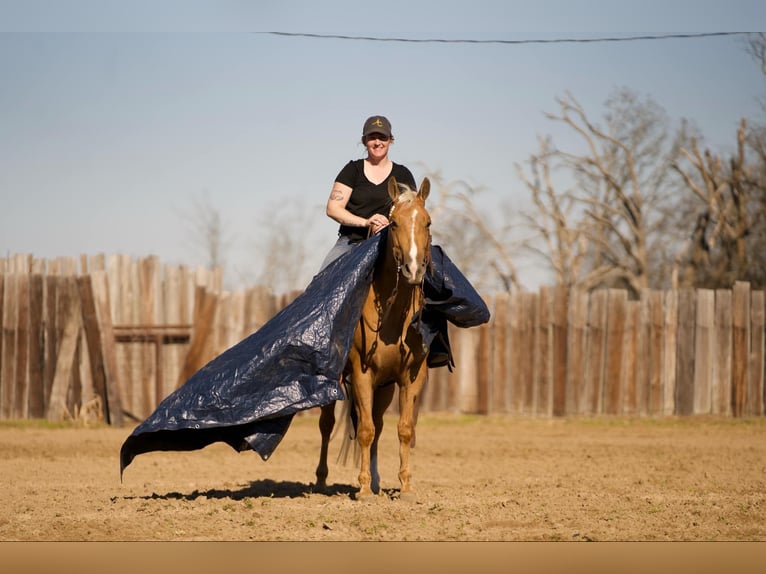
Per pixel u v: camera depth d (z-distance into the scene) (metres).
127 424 20.14
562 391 21.19
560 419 20.95
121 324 20.61
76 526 7.82
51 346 20.28
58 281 20.30
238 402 8.61
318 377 8.66
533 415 21.25
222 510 8.63
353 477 12.17
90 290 20.08
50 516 8.30
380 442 16.75
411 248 7.91
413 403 9.17
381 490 10.05
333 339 8.53
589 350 21.38
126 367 20.47
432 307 8.98
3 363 20.41
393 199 8.48
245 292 20.61
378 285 8.60
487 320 9.34
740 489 10.47
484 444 16.31
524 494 10.01
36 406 20.30
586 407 21.34
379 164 9.60
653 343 21.38
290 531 7.63
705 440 17.08
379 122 9.43
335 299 8.55
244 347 8.88
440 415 21.38
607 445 16.14
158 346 20.50
